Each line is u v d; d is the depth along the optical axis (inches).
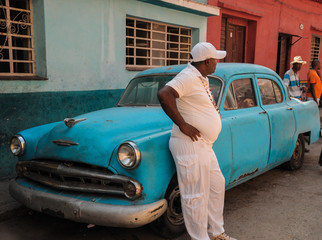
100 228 128.4
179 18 287.9
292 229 125.9
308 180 183.8
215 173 106.6
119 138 107.9
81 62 219.8
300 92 255.9
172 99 95.5
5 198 151.1
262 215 138.2
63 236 122.6
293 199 155.8
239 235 121.2
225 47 372.2
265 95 167.0
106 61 235.5
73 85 216.5
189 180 100.0
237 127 136.0
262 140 152.3
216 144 123.4
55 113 207.2
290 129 177.5
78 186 108.0
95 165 105.1
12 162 186.7
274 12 422.6
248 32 401.7
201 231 102.0
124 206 98.7
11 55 192.4
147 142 102.2
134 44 262.7
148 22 273.3
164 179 105.2
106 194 105.0
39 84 197.5
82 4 215.8
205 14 304.3
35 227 130.3
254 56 401.1
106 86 237.9
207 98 100.8
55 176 115.5
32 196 113.6
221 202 109.9
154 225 113.7
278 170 202.7
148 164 101.0
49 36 199.9
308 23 501.7
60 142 113.3
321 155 197.9
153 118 125.2
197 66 101.8
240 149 137.0
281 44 464.8
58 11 202.8
